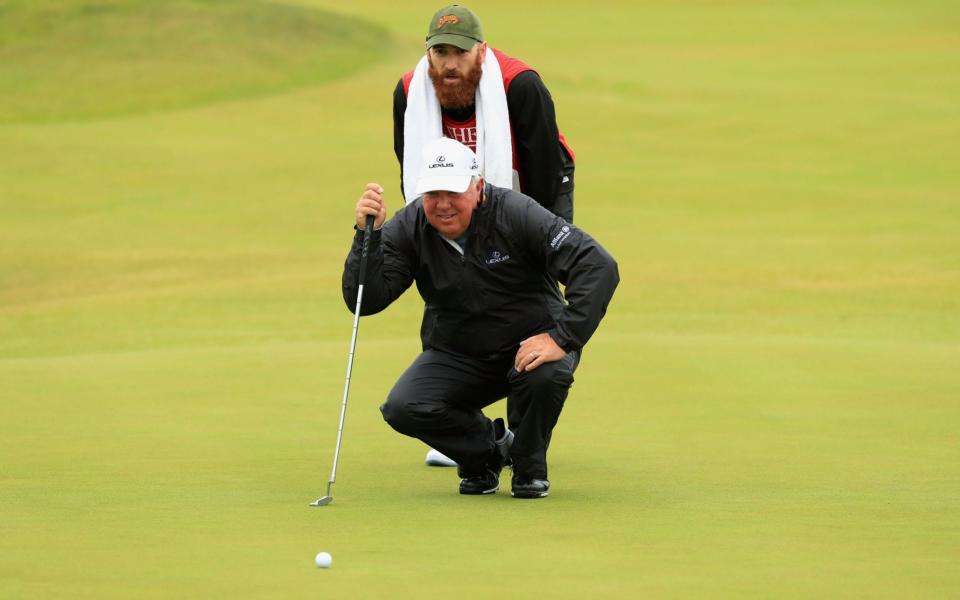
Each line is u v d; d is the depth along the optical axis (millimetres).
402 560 16125
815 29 176625
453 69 23578
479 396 21875
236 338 49531
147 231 77250
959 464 22688
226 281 63438
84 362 35250
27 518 18609
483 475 21219
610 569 15680
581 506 19656
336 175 93938
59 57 137750
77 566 15781
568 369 20484
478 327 21406
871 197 85312
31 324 54000
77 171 94688
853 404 28641
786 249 69438
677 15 190250
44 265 68375
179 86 129750
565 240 20453
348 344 39188
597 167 95875
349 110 119688
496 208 20859
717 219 78625
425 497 20609
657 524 18281
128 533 17594
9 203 84875
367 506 19719
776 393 29969
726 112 119062
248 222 79812
